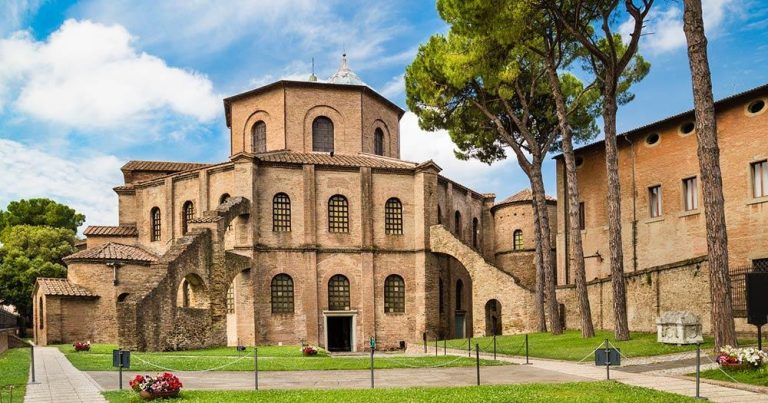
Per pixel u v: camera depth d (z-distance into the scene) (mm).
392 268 51781
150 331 36469
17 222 83375
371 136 57500
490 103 47094
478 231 64938
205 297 41344
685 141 41219
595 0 34469
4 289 67688
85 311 48312
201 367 26812
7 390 20078
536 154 43156
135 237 56125
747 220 37062
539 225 45719
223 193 50281
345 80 60031
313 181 50438
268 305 48125
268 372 25922
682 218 40969
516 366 27625
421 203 52312
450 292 55781
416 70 45688
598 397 17594
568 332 40969
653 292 35531
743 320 31125
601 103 46906
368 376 24594
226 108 60031
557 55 41750
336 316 50094
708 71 25125
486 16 33812
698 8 25281
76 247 72812
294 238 49625
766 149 36375
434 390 19656
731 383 19844
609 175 33719
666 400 17156
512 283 48062
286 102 54344
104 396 19125
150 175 61031
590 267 47188
